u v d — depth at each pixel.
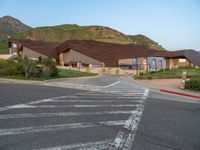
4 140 7.00
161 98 17.48
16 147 6.47
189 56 74.06
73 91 19.55
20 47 74.25
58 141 7.02
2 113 10.39
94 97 16.28
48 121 9.21
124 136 7.75
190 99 18.06
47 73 31.41
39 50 72.62
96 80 32.50
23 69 31.11
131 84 27.62
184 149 6.86
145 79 33.62
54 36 151.50
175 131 8.60
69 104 13.05
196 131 8.73
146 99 16.44
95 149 6.51
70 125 8.77
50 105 12.55
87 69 61.94
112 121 9.59
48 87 21.73
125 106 13.14
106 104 13.54
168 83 27.77
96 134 7.82
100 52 70.19
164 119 10.38
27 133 7.68
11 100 13.70
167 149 6.78
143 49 82.06
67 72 42.59
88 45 72.50
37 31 153.00
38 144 6.73
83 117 10.05
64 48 69.38
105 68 63.47
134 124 9.27
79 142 7.01
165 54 76.31
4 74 30.48
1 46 98.31
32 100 13.93
